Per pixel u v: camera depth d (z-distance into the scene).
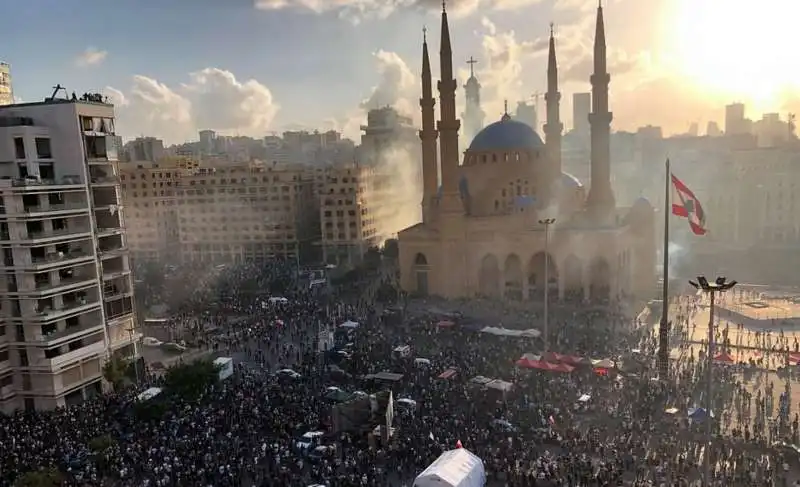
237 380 77.75
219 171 180.62
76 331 77.50
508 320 104.25
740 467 52.34
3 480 53.34
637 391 68.94
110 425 64.81
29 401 74.81
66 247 78.06
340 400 66.75
